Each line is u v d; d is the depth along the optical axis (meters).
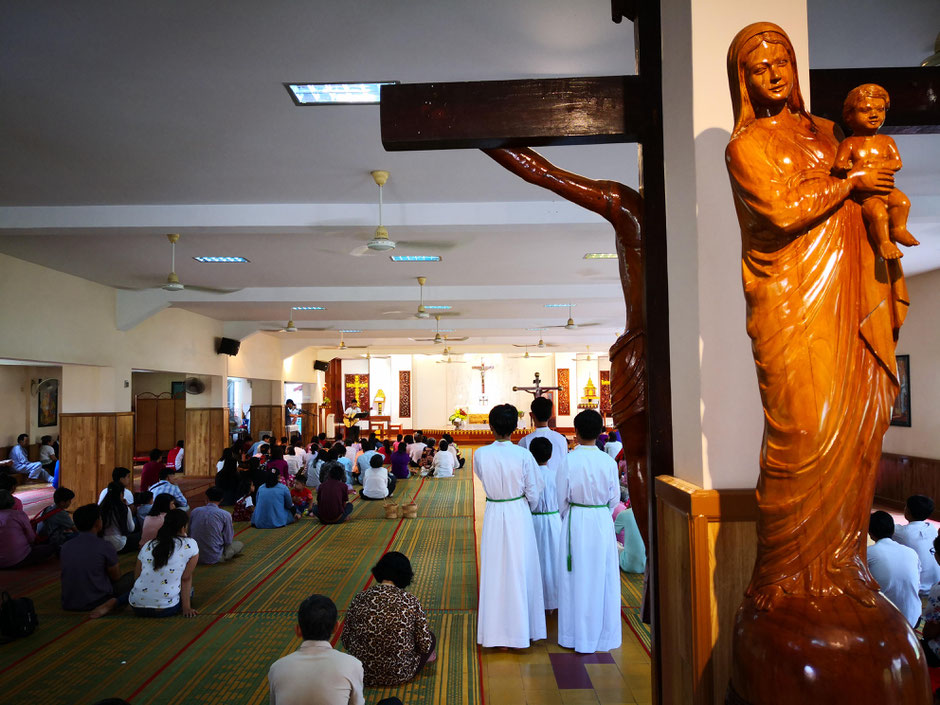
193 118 4.39
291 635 4.49
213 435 14.35
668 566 2.18
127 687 3.70
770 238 1.58
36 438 14.97
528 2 3.20
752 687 1.55
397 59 3.70
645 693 3.54
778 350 1.56
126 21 3.28
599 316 14.70
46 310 8.68
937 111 2.46
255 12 3.22
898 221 1.54
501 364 24.23
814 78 2.45
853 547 1.56
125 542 6.95
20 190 5.85
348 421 23.69
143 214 6.35
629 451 2.58
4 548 6.47
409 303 11.68
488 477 4.15
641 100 2.40
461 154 5.09
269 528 8.16
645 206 2.38
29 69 3.73
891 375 1.57
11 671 3.92
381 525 8.32
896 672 1.46
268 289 11.15
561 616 4.23
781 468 1.56
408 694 3.57
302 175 5.55
